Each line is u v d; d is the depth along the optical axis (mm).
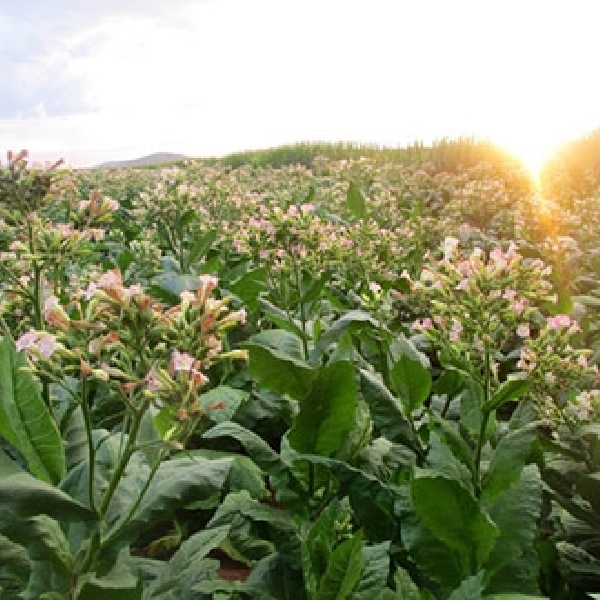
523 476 2828
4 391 2156
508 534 2721
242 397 3768
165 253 8672
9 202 3186
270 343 4090
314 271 5105
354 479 2963
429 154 22781
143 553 3805
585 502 3299
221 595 2795
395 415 3174
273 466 3121
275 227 4883
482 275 2945
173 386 2035
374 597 2426
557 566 3049
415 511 2736
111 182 16891
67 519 1997
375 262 5953
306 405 3014
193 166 13016
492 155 21141
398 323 4738
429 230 9742
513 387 2861
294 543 2840
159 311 2137
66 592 2098
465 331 3002
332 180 15320
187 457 2363
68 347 2262
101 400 3750
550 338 3102
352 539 2414
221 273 7043
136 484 2262
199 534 2422
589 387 3883
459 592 2258
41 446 2213
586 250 10016
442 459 2812
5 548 2252
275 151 28469
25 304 3180
